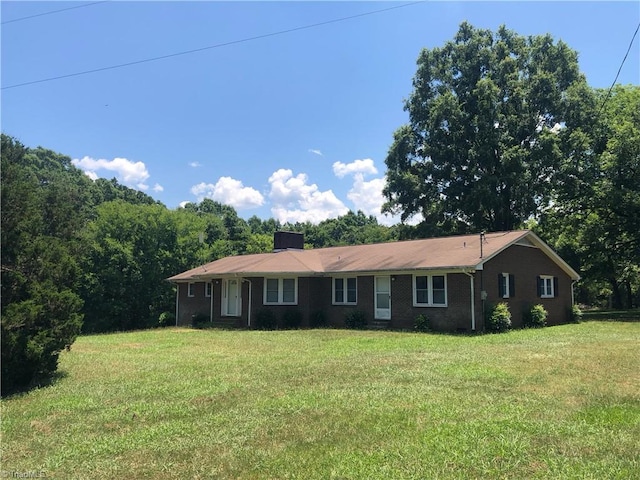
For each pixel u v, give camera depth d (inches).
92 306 1370.6
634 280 1670.8
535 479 173.8
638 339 575.5
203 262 1541.6
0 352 344.5
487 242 810.2
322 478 179.6
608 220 1173.7
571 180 1200.8
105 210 1449.3
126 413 275.9
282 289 929.5
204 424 249.1
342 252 1039.6
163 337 742.5
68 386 359.6
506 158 1243.8
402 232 1492.4
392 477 178.1
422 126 1477.6
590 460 189.5
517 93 1341.0
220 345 607.2
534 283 855.7
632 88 1305.4
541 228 1337.4
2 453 216.2
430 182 1435.8
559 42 1392.7
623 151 1072.2
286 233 1162.0
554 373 357.4
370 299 853.2
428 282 775.7
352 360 438.3
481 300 722.8
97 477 187.3
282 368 404.8
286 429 237.1
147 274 1430.9
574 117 1282.0
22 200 392.5
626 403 269.4
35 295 375.6
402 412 258.8
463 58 1456.7
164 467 194.7
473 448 203.2
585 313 1280.8
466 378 343.3
